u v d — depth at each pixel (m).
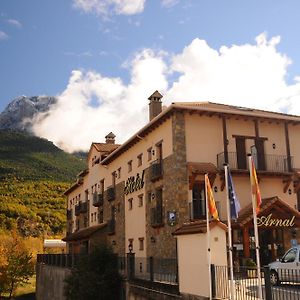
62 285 32.59
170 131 26.53
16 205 112.38
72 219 58.81
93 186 46.25
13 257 51.19
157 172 27.58
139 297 19.89
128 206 33.88
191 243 15.92
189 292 15.79
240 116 27.17
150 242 28.83
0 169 147.12
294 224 23.86
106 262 23.91
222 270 14.26
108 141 47.88
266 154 28.11
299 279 16.81
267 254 24.91
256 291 14.80
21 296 51.16
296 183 28.06
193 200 25.47
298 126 29.69
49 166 159.25
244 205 26.55
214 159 26.41
